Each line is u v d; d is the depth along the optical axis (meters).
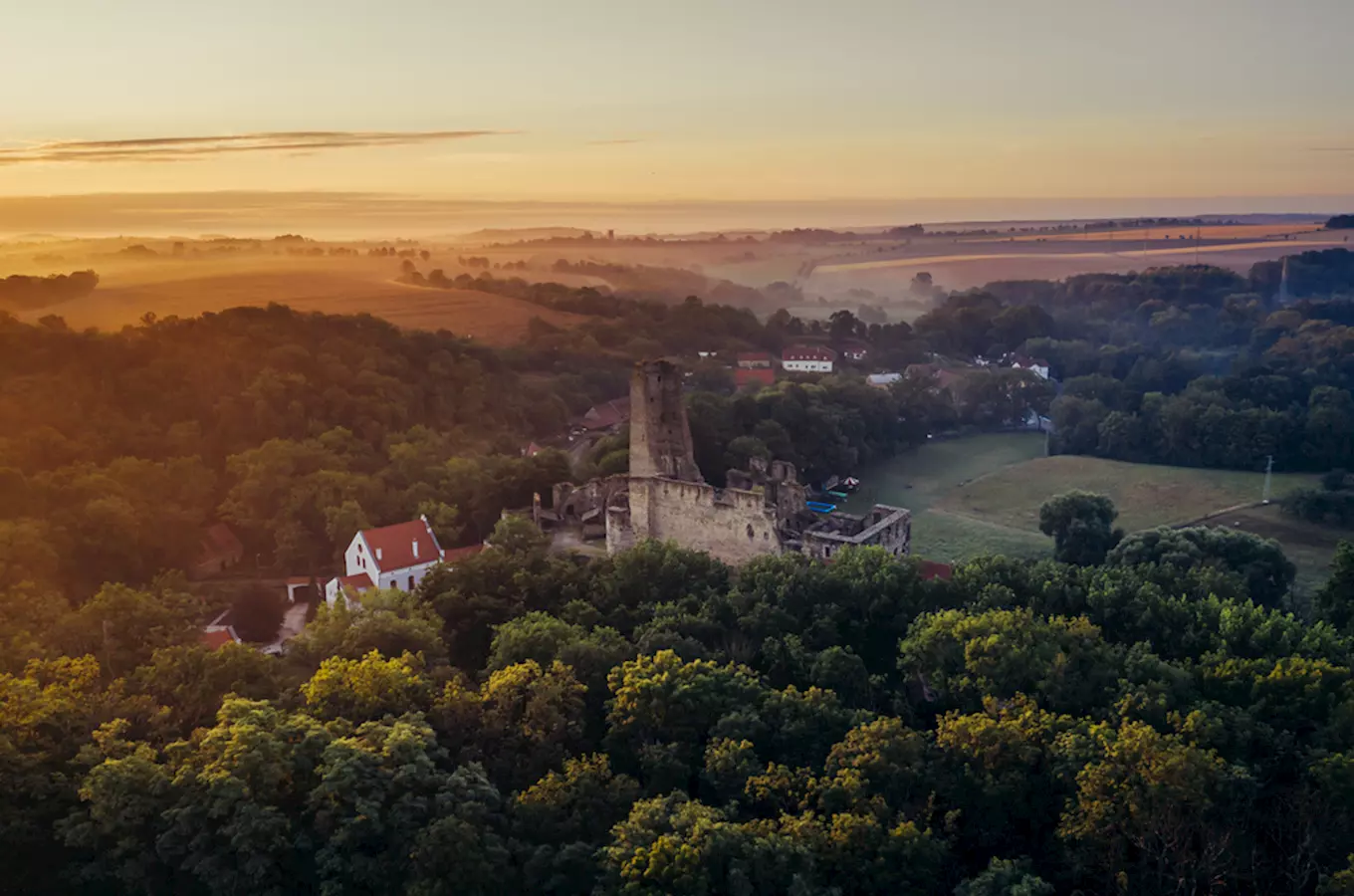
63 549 137.88
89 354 191.50
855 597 107.12
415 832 68.94
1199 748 76.31
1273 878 73.12
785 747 81.25
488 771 79.25
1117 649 93.88
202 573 153.12
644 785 80.00
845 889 68.56
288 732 74.94
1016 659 87.38
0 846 71.25
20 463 155.38
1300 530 186.00
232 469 170.12
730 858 66.12
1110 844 70.62
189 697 89.25
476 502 163.88
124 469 159.12
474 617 109.44
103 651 105.25
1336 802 72.50
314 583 145.88
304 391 195.62
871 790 75.38
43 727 78.12
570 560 126.12
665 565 114.00
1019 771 76.38
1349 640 98.44
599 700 89.56
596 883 68.31
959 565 122.75
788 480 162.12
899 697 93.50
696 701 83.00
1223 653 92.81
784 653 97.81
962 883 69.75
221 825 69.62
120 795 69.75
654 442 146.88
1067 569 114.44
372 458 181.88
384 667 84.94
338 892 66.81
